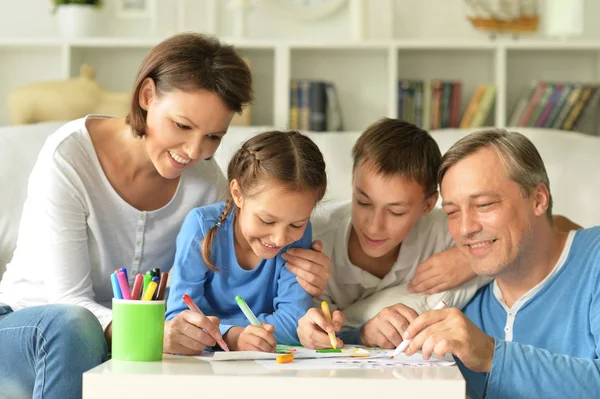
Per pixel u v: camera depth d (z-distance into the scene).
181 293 1.46
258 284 1.54
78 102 2.88
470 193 1.37
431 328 1.18
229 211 1.53
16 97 2.89
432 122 3.17
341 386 0.97
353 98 3.33
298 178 1.38
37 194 1.52
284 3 3.30
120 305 1.13
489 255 1.39
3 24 3.30
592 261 1.43
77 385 1.25
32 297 1.57
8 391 1.34
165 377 0.98
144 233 1.63
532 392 1.18
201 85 1.39
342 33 3.33
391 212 1.54
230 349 1.33
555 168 2.16
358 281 1.67
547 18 3.12
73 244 1.52
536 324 1.47
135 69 3.30
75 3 3.12
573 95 3.15
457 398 0.97
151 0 3.25
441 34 3.33
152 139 1.46
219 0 3.30
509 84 3.35
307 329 1.38
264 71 3.32
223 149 2.19
